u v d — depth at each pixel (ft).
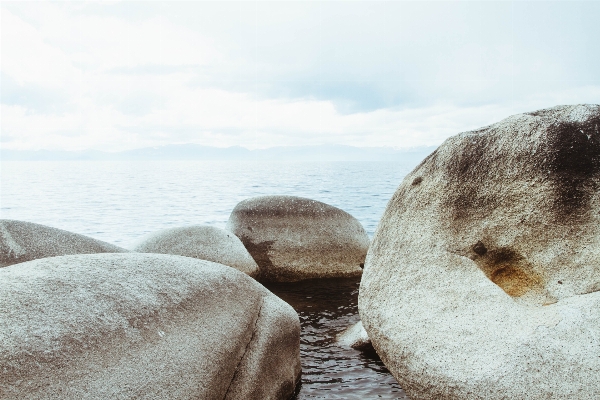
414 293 12.87
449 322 11.81
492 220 13.44
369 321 13.41
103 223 52.42
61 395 8.13
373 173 172.76
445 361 11.16
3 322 8.57
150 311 10.65
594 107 13.64
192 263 13.48
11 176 150.61
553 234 12.87
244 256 29.71
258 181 122.83
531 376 10.01
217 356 11.25
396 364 12.30
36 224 19.22
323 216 34.78
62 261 11.23
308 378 16.60
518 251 13.21
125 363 9.32
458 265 12.90
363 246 35.14
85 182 120.47
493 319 11.39
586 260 12.39
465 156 14.05
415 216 14.12
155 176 155.12
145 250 28.17
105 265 11.39
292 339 15.39
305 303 26.86
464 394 10.54
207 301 12.31
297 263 33.42
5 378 7.82
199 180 129.08
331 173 173.37
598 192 12.67
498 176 13.57
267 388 13.23
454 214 13.69
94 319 9.59
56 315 9.20
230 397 11.59
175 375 9.93
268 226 34.24
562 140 13.11
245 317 13.23
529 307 11.72
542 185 13.04
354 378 16.66
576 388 9.66
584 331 10.34
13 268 10.61
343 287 30.91
